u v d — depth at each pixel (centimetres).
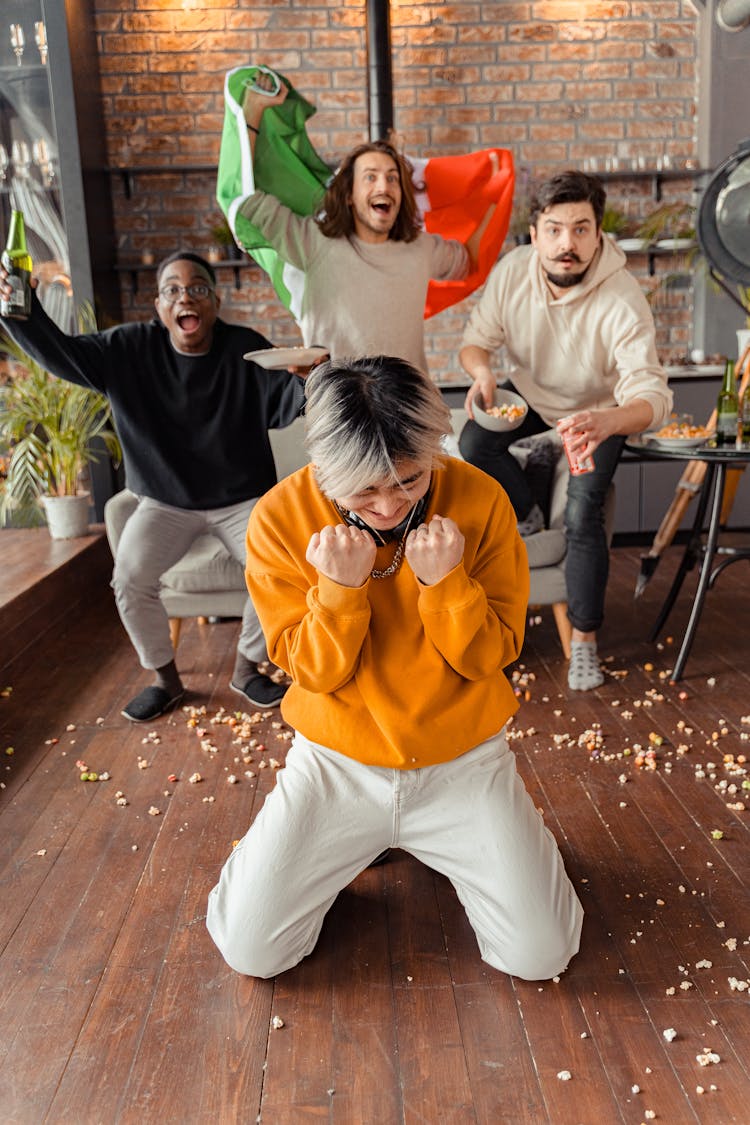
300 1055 144
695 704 276
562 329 287
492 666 147
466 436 294
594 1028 148
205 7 495
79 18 462
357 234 285
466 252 321
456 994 157
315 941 167
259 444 273
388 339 287
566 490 302
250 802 225
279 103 292
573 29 504
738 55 498
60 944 173
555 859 158
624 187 521
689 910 177
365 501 130
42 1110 135
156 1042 148
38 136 452
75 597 386
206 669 321
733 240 310
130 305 516
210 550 309
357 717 151
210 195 511
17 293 238
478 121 511
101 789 234
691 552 322
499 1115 132
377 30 477
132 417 263
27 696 301
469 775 155
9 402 417
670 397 272
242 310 520
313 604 139
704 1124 129
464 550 148
